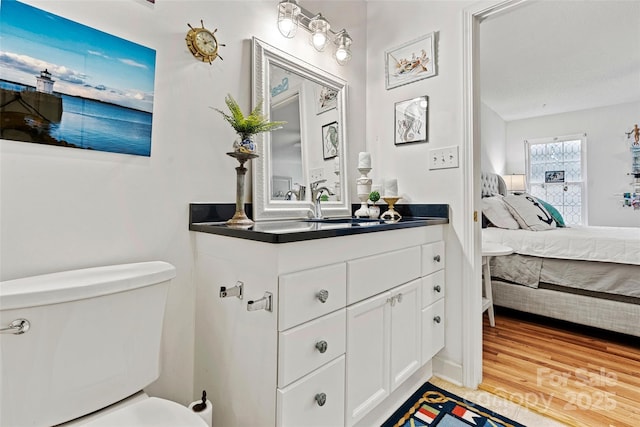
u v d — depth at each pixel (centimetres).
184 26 121
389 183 183
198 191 125
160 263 105
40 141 89
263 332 92
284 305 88
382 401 133
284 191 159
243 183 122
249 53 143
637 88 382
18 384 72
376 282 124
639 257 208
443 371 172
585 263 231
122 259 105
